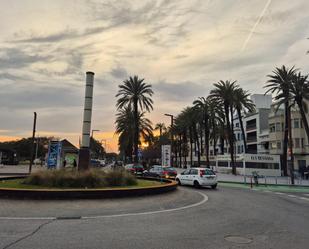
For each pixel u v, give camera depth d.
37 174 16.41
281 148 59.09
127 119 55.84
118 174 17.19
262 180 36.56
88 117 20.81
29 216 9.66
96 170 17.47
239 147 85.06
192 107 61.62
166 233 7.76
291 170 30.41
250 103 53.78
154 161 92.12
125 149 65.38
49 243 6.60
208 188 23.70
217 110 56.34
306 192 22.23
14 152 74.69
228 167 57.53
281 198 17.28
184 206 12.66
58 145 37.91
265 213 11.41
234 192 20.34
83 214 10.25
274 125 61.16
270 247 6.66
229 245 6.76
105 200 13.20
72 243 6.65
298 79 42.97
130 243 6.75
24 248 6.20
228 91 50.50
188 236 7.49
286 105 45.72
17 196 12.93
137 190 14.70
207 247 6.57
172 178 30.98
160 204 12.92
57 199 12.94
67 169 17.86
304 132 54.25
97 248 6.32
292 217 10.62
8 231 7.63
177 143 95.75
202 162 81.25
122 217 9.86
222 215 10.67
